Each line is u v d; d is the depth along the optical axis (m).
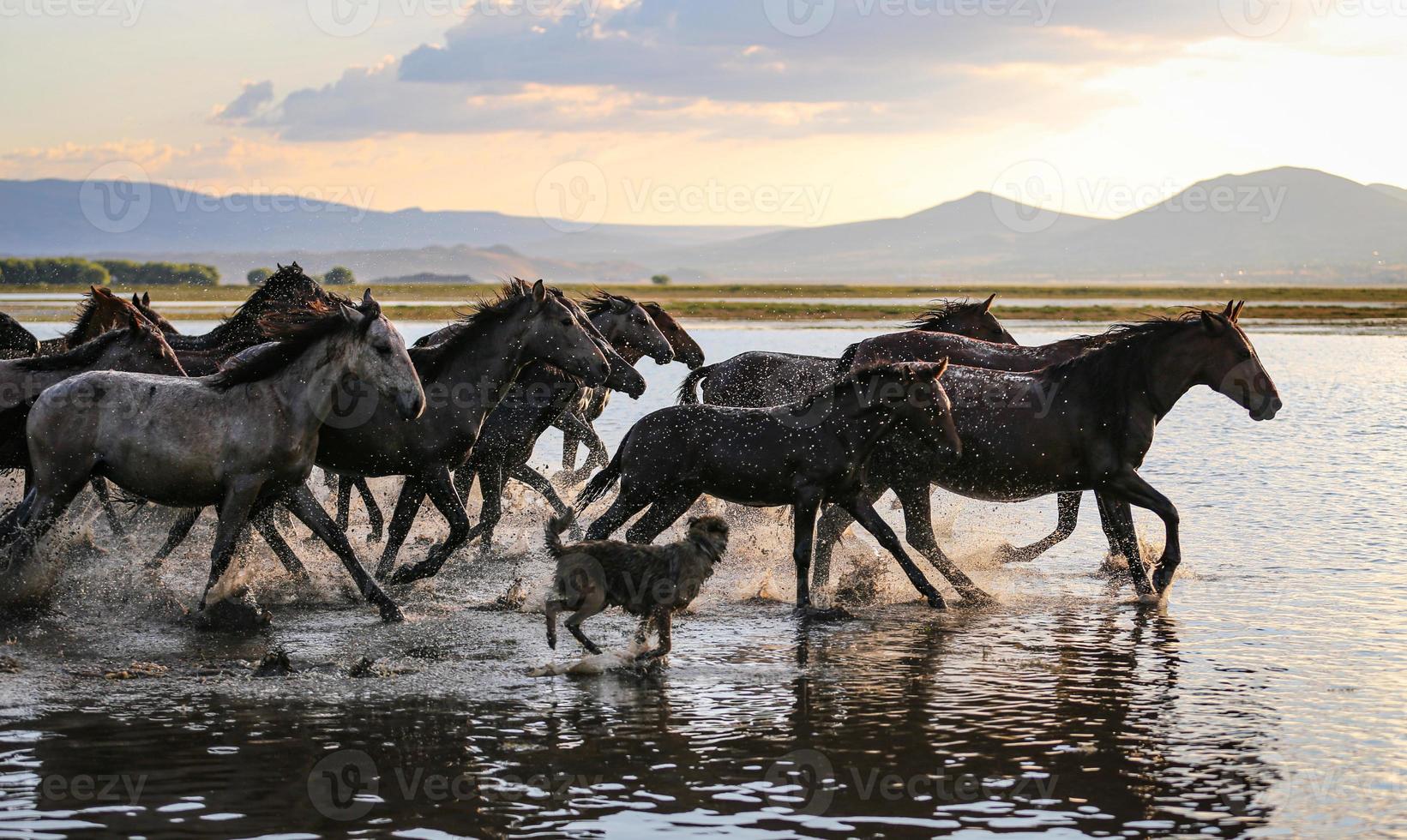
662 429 12.29
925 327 17.20
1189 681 9.94
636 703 9.36
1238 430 26.62
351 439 12.27
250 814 7.21
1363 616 11.97
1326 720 9.02
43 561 11.45
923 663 10.48
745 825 7.19
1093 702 9.41
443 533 16.09
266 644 10.84
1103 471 13.15
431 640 11.04
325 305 11.73
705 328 58.75
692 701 9.42
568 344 12.87
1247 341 12.91
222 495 11.09
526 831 7.07
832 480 12.25
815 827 7.18
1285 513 17.28
